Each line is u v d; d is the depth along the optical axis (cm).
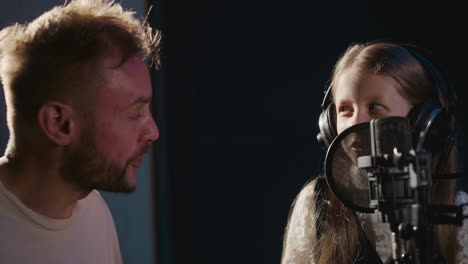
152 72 265
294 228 143
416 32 317
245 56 291
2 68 107
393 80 123
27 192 108
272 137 295
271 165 294
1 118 172
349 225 136
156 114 266
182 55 278
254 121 291
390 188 94
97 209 124
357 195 110
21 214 108
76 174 108
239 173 288
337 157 110
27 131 106
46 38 105
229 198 286
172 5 275
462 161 271
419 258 93
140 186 256
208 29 283
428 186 91
